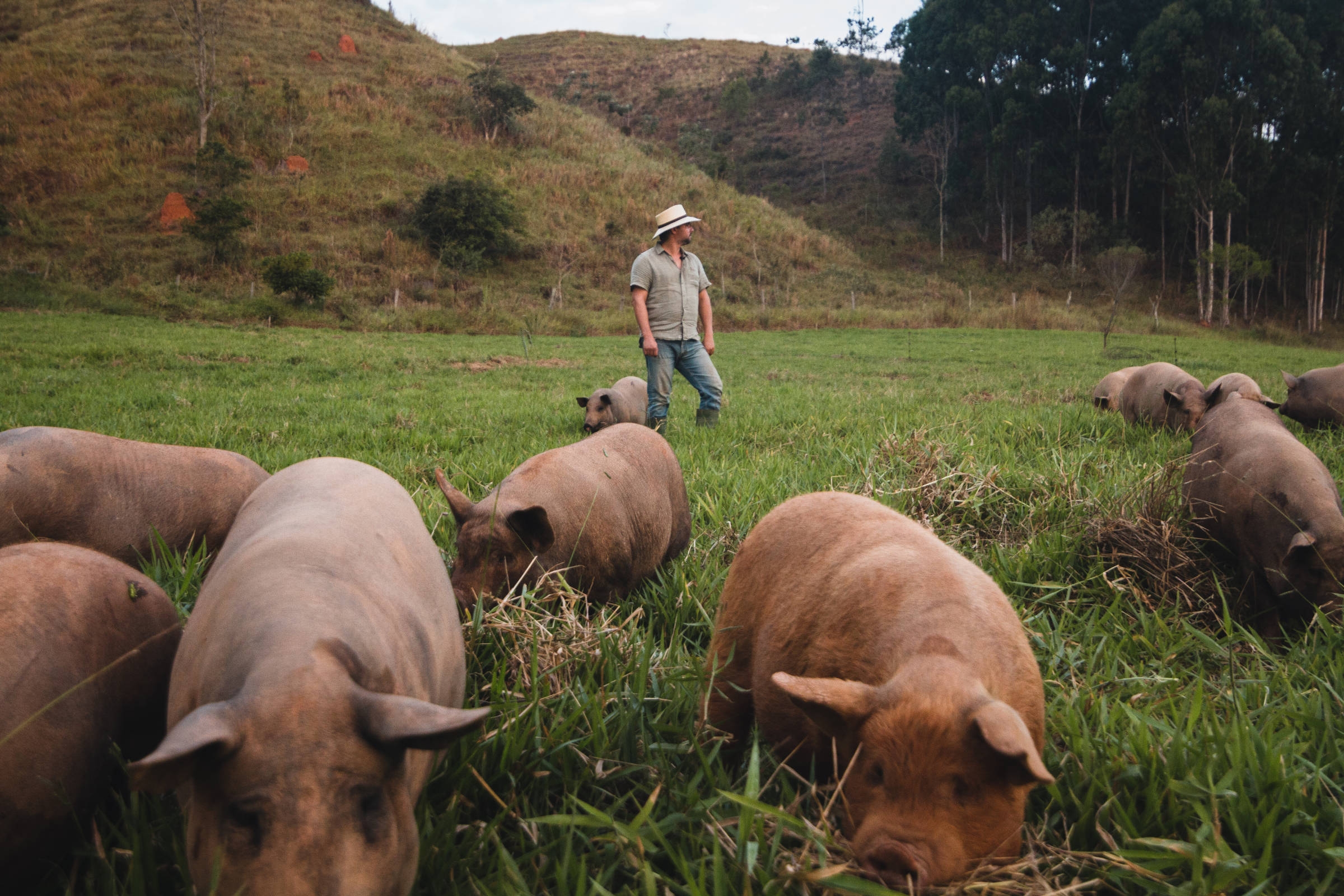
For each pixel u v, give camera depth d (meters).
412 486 6.88
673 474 5.41
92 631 2.54
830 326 49.12
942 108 85.81
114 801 2.67
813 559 2.96
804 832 2.32
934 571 2.62
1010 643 2.45
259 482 5.63
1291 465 5.14
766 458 8.08
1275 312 71.12
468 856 2.38
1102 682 3.48
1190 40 66.69
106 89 55.62
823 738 2.64
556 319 40.88
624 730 3.00
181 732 1.62
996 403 13.62
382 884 1.76
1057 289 70.06
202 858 1.70
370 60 70.44
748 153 103.69
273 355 21.22
